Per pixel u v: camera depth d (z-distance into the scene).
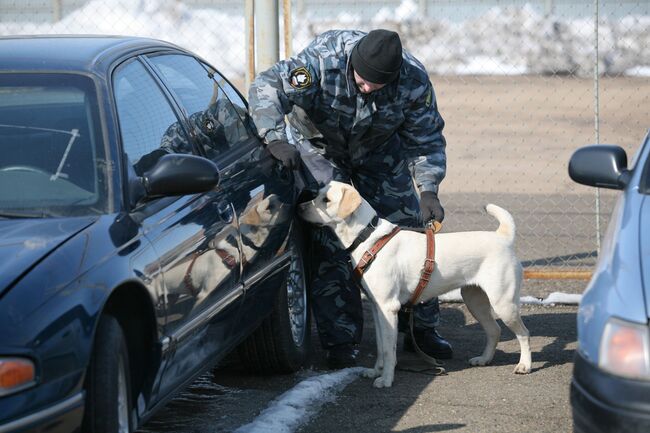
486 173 19.42
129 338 6.12
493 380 9.33
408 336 10.24
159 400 6.38
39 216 6.11
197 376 7.07
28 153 6.49
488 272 9.30
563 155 20.75
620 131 22.80
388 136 9.67
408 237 9.24
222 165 8.06
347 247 9.12
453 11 33.66
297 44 29.34
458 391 8.98
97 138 6.54
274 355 9.26
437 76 30.39
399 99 9.27
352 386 9.15
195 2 32.72
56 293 5.29
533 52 31.05
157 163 6.54
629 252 6.20
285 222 9.06
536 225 15.69
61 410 5.11
